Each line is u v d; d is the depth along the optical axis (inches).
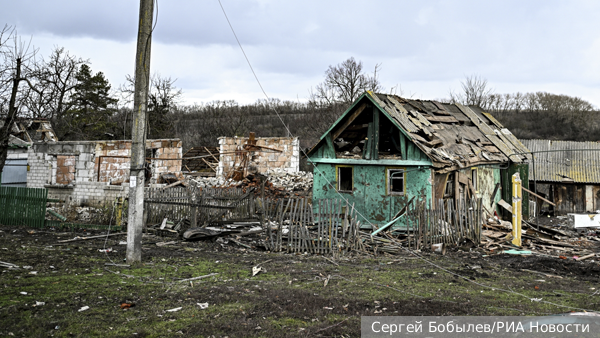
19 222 553.3
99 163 879.7
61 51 1332.4
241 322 229.6
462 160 591.2
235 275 337.1
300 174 1056.8
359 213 553.9
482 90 1825.8
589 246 518.3
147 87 377.7
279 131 1740.9
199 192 552.1
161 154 977.5
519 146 768.9
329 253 439.5
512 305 269.7
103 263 364.2
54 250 407.2
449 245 471.5
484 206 645.9
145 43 371.9
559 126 1844.2
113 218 579.2
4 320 221.9
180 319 233.5
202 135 1738.4
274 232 474.0
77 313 238.7
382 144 682.2
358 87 1642.5
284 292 288.0
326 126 1550.2
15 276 310.2
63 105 1392.7
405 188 561.9
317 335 214.5
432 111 700.0
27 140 982.4
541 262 401.7
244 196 592.1
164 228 519.5
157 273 338.0
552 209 901.2
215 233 494.0
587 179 881.5
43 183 906.7
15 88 629.0
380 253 445.4
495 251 463.2
